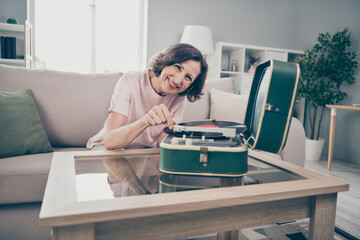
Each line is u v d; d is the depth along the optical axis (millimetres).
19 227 1035
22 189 1008
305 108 3873
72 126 1512
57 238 430
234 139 771
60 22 3549
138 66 3891
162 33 3631
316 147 3137
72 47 3643
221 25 3875
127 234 470
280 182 615
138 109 1208
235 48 3752
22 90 1447
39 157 1195
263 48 3639
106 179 628
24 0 3148
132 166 764
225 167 650
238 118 1738
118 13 3791
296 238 1266
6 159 1143
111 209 442
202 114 1814
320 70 3266
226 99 1798
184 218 502
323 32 3621
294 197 565
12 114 1236
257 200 530
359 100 3059
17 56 2924
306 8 3932
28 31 3027
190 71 1039
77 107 1527
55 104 1496
